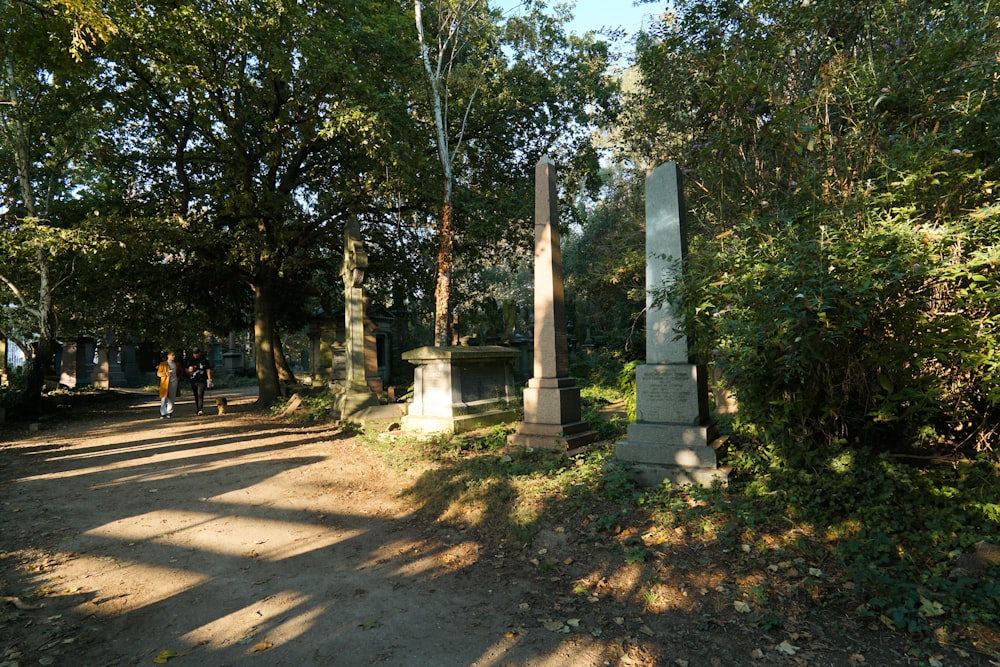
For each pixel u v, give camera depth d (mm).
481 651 3365
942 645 3090
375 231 20031
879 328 4238
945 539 3859
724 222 7688
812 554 4094
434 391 10500
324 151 17438
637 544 4590
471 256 20734
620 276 16594
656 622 3631
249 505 6629
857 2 6355
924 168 4383
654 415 6215
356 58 13445
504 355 11617
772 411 5305
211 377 32938
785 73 7016
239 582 4465
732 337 4754
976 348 3883
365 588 4336
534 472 6551
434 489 6664
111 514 6262
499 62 17703
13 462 9164
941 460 4695
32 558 4949
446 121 17250
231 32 12352
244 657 3332
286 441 11039
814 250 4094
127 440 11414
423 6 16734
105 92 14344
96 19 8305
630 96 11984
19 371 23469
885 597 3457
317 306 28688
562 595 4082
